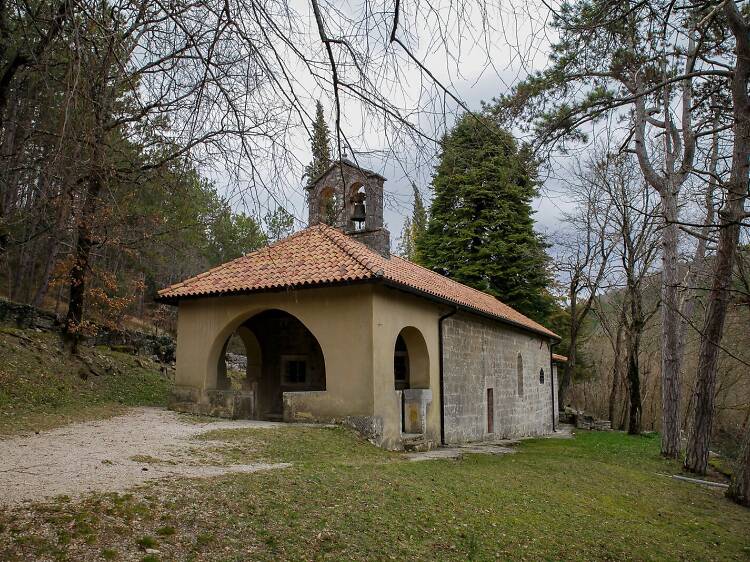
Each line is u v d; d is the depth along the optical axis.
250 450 8.98
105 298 16.86
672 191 15.46
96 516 4.88
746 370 24.69
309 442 9.95
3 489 5.59
